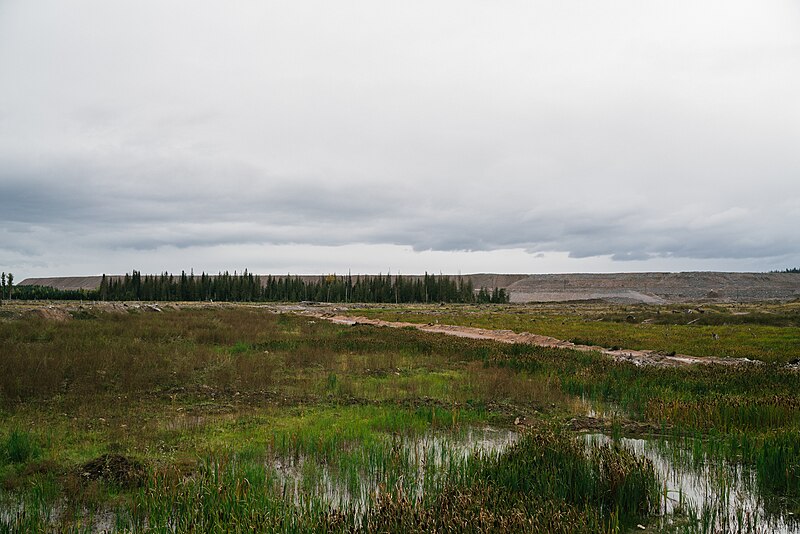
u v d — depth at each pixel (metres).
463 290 129.12
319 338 25.70
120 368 14.65
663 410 11.82
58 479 7.20
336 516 5.84
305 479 7.50
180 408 11.43
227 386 13.77
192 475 7.48
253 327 30.08
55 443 8.65
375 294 121.69
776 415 11.09
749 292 174.75
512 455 7.88
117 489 6.99
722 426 10.80
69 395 12.02
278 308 68.12
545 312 71.81
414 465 8.09
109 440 8.98
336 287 116.44
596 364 18.20
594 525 6.05
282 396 12.93
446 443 9.62
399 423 10.46
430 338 26.95
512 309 84.50
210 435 9.55
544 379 15.52
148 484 6.70
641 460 7.51
